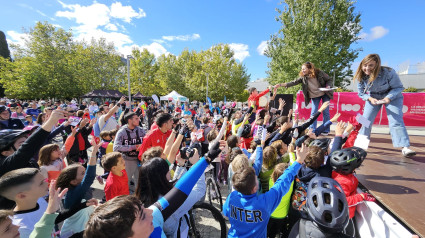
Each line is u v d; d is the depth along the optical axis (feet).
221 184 17.22
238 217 6.47
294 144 9.83
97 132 17.30
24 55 85.71
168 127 12.10
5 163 5.85
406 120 21.94
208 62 111.75
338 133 8.28
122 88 104.17
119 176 9.66
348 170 6.85
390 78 9.82
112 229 2.77
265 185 10.37
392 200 6.77
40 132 6.01
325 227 4.89
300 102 26.13
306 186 7.79
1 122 15.08
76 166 7.50
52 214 5.17
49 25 83.51
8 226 4.28
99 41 95.40
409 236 4.86
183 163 7.97
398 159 10.96
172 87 122.62
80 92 91.91
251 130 15.99
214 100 116.98
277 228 8.59
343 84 69.62
